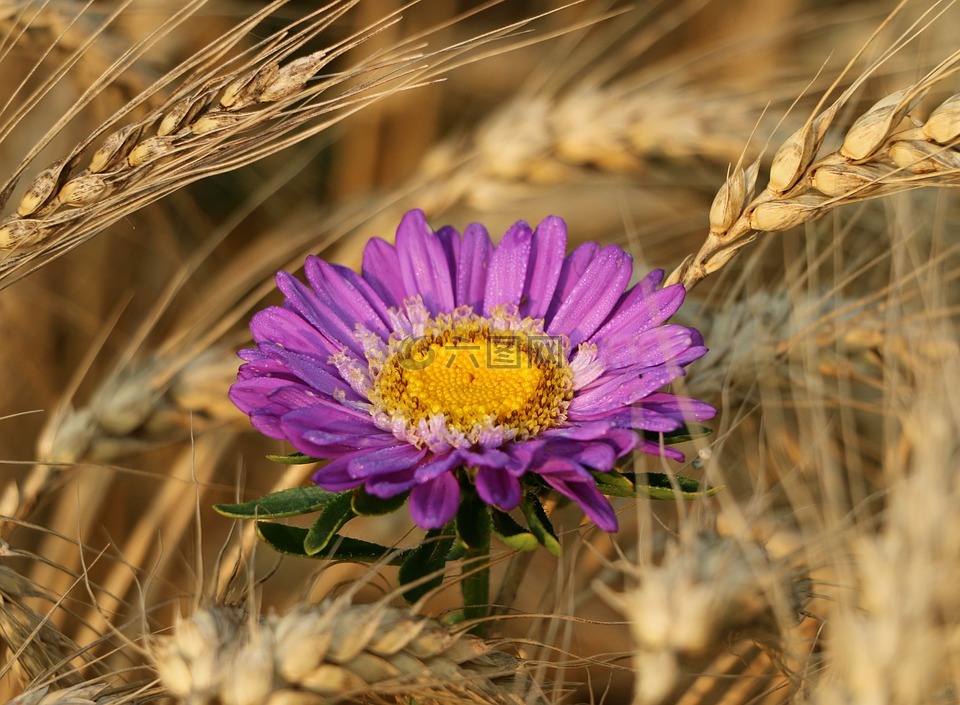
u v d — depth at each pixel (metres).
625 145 0.71
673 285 0.62
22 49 0.69
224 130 0.62
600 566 0.67
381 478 0.60
